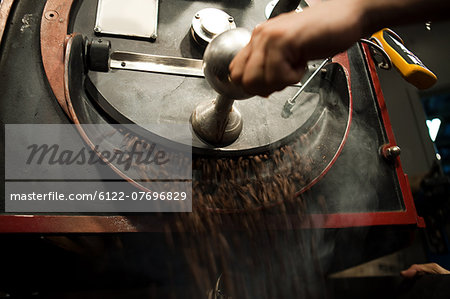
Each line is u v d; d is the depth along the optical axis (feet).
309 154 2.25
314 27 1.18
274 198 2.02
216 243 2.00
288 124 2.29
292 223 2.06
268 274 2.07
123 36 2.40
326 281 2.33
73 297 2.48
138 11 2.48
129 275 2.42
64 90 2.03
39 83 2.22
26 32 2.37
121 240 2.09
